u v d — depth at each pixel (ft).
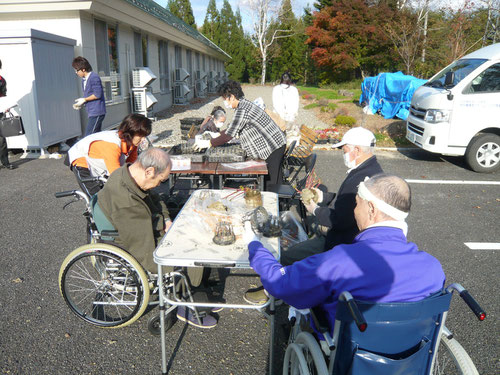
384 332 5.30
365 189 5.74
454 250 14.01
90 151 11.30
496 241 14.78
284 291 5.87
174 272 8.77
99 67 34.58
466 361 5.86
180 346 8.96
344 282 5.38
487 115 23.77
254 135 14.96
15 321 9.66
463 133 24.16
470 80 23.88
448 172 24.80
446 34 63.05
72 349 8.76
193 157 14.51
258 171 13.38
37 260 12.72
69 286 11.16
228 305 7.77
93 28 32.94
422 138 25.70
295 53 159.53
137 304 8.95
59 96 28.04
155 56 50.98
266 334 9.46
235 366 8.38
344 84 115.14
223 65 125.80
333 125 43.09
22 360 8.36
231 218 9.00
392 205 5.55
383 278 5.27
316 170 24.56
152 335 9.32
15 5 29.14
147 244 8.59
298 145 21.12
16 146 26.18
